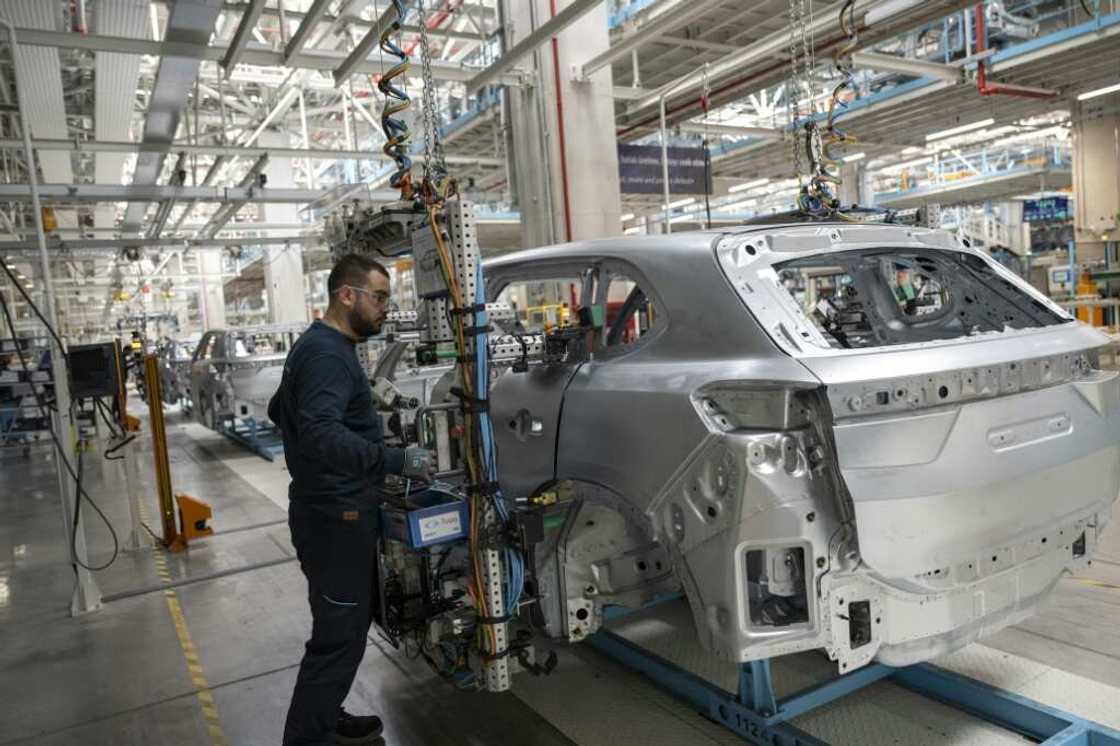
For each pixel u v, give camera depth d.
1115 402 2.57
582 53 9.41
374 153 11.18
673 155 12.00
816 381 2.03
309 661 2.58
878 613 2.16
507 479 3.14
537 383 3.00
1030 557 2.32
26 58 8.19
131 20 7.34
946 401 2.12
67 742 3.13
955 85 11.70
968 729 2.69
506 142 10.33
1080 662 3.08
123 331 28.78
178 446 12.00
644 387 2.46
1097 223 13.12
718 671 3.26
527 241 9.59
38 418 12.58
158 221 14.34
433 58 9.09
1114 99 12.70
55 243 14.70
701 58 11.70
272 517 6.88
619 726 2.91
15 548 6.47
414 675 3.52
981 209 24.97
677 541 2.31
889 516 2.03
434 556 2.94
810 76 4.61
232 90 13.95
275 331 11.23
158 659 3.91
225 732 3.13
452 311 2.60
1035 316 2.95
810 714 2.83
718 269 2.46
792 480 2.08
